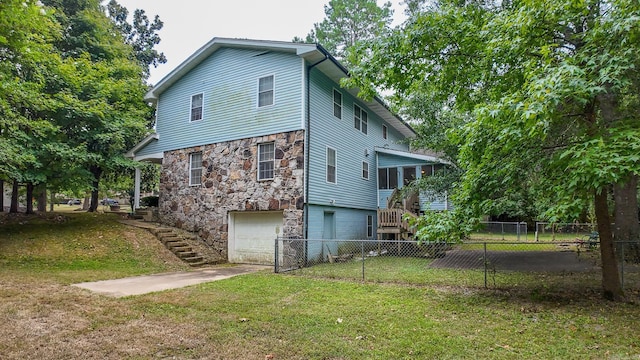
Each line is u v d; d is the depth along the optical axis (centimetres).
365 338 424
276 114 1191
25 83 970
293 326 468
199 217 1330
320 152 1231
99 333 443
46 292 650
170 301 601
